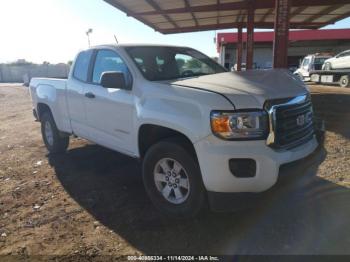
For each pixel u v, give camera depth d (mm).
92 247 3527
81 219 4129
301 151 3750
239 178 3379
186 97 3727
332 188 4625
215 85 3826
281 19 8898
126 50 4840
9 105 18172
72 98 5805
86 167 6008
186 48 5668
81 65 5727
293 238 3547
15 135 9367
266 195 3490
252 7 15672
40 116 7113
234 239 3580
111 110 4805
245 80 4004
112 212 4277
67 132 6227
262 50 44125
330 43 43531
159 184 4105
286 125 3590
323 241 3467
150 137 4332
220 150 3400
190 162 3715
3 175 5828
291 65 44844
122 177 5445
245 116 3383
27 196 4871
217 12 17922
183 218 3930
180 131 3691
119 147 4828
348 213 3980
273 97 3551
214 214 4082
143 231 3803
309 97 4148
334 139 6840
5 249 3549
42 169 6031
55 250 3498
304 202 4285
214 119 3430
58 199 4723
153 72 4652
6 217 4262
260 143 3396
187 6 15844
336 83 22406
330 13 17547
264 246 3432
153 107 4035
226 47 43969
